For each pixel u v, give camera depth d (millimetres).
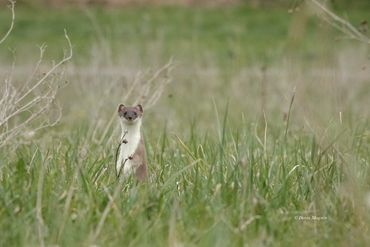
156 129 27500
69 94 31562
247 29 72250
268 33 70750
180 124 29094
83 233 14484
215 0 80438
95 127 23844
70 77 33281
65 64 21922
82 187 16766
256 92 35250
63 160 19062
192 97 36125
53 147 20344
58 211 15188
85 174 17609
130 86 25516
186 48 60219
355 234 14914
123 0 79125
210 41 66062
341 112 18984
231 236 14547
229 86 37844
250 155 18484
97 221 15133
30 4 76938
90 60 36656
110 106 26922
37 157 18844
